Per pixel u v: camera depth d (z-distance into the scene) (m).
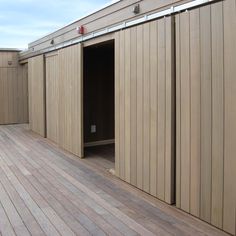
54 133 7.72
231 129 3.02
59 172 5.21
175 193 3.79
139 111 4.27
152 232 3.16
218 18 3.09
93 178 4.88
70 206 3.81
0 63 10.80
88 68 7.20
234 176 3.01
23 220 3.44
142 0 4.13
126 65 4.50
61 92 7.04
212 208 3.26
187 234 3.11
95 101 7.38
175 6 3.58
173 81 3.69
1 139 8.15
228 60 3.02
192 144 3.46
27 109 11.23
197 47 3.33
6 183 4.66
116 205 3.83
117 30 4.72
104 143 7.57
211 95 3.21
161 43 3.81
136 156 4.38
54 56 7.50
